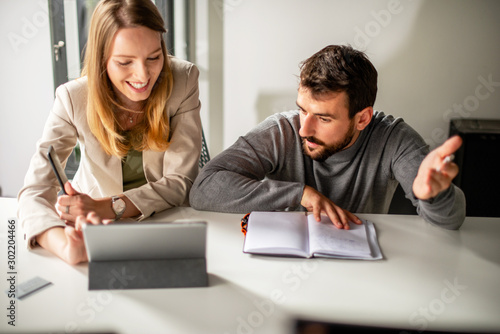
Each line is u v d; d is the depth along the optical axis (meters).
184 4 2.88
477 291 1.08
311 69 1.38
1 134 3.19
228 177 1.49
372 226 1.38
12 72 3.05
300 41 2.91
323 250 1.20
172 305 1.01
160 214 1.48
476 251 1.27
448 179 1.22
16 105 3.12
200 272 1.09
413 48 2.83
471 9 2.72
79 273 1.13
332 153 1.50
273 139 1.61
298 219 1.38
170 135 1.61
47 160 1.44
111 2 1.33
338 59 1.36
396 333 0.95
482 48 2.79
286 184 1.45
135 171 1.66
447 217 1.33
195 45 2.99
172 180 1.55
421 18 2.77
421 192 1.26
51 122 1.50
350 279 1.12
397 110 2.96
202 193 1.50
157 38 1.36
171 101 1.55
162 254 1.09
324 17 2.85
